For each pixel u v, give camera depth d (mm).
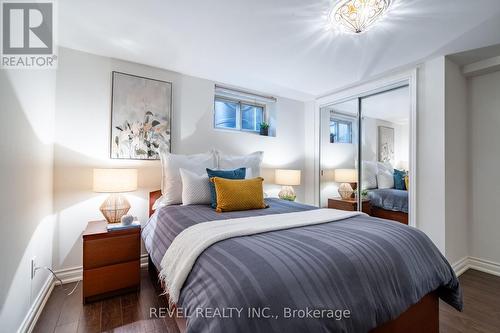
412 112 2396
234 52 2160
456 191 2334
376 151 2906
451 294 1389
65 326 1462
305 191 3729
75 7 1536
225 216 1639
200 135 2758
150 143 2430
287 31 1820
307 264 868
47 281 1812
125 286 1814
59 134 2025
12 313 1196
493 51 2115
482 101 2459
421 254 1248
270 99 3395
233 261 873
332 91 3246
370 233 1209
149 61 2355
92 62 2188
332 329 778
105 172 1927
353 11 1571
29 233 1434
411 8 1528
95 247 1719
